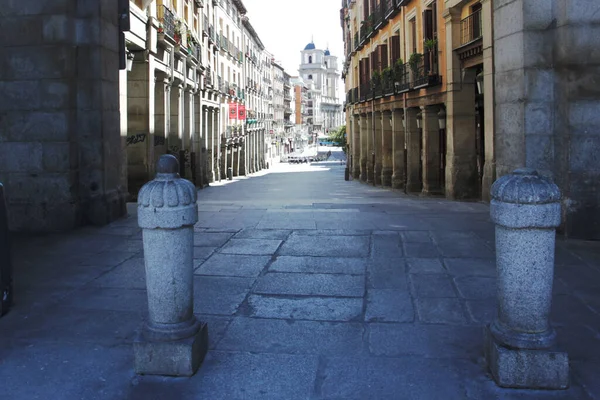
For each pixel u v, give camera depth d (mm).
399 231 8188
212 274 5906
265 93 82812
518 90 8320
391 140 29406
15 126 8938
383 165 29750
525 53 8133
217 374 3564
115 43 9656
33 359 3824
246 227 8656
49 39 8828
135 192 19609
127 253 7055
